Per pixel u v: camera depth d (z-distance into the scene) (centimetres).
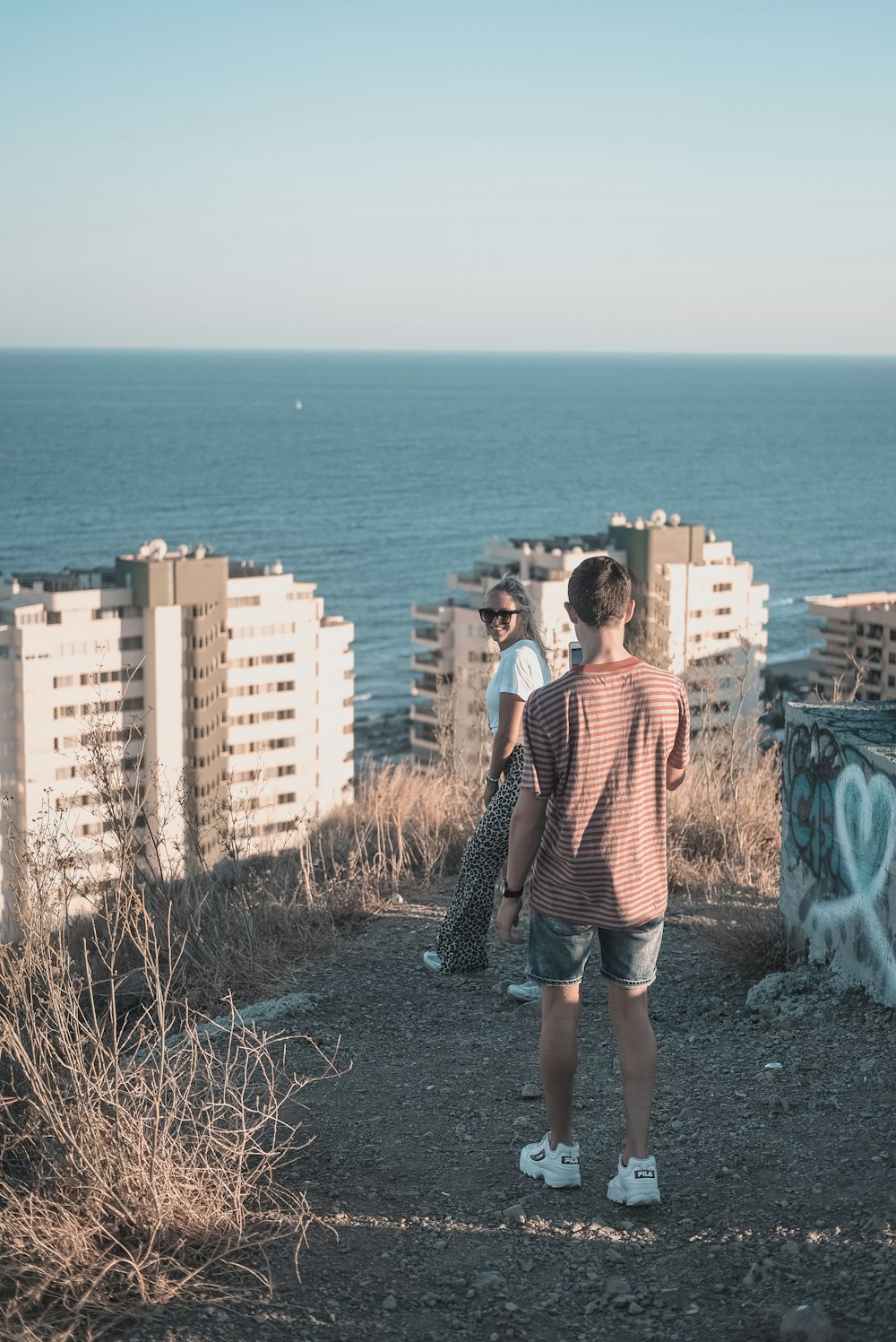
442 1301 327
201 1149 395
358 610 14950
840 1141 407
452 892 733
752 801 840
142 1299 318
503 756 549
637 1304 324
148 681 7162
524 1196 383
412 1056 499
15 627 6594
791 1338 299
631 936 377
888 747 498
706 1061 484
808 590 16200
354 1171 401
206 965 597
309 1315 317
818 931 545
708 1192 383
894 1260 327
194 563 7200
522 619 546
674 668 934
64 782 6762
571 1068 386
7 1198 358
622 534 8181
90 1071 404
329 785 8231
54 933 495
